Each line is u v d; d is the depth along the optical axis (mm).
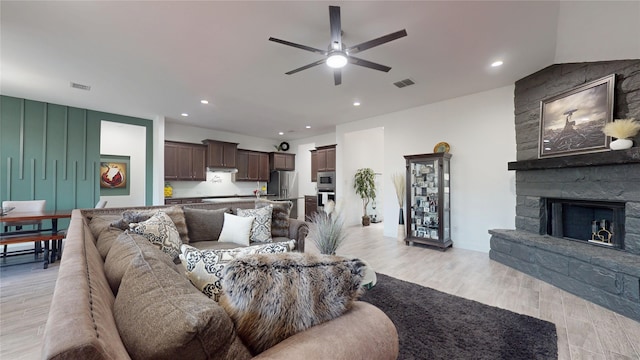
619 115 2691
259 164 8102
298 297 835
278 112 5438
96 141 5254
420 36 2672
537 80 3557
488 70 3488
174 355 594
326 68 3357
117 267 1073
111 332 596
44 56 3041
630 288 2211
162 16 2334
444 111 4711
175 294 730
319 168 7305
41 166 4742
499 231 3781
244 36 2658
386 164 5609
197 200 6559
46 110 4773
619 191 2617
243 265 799
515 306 2428
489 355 1734
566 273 2766
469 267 3541
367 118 5934
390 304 2455
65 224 4984
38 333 2027
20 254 3918
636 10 2020
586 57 2896
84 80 3736
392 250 4465
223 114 5582
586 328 2057
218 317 636
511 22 2438
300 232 3303
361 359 812
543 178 3443
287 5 2203
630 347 1824
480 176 4324
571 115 3104
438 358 1706
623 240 2711
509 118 4023
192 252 1076
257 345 779
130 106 4992
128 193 6945
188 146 6492
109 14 2299
